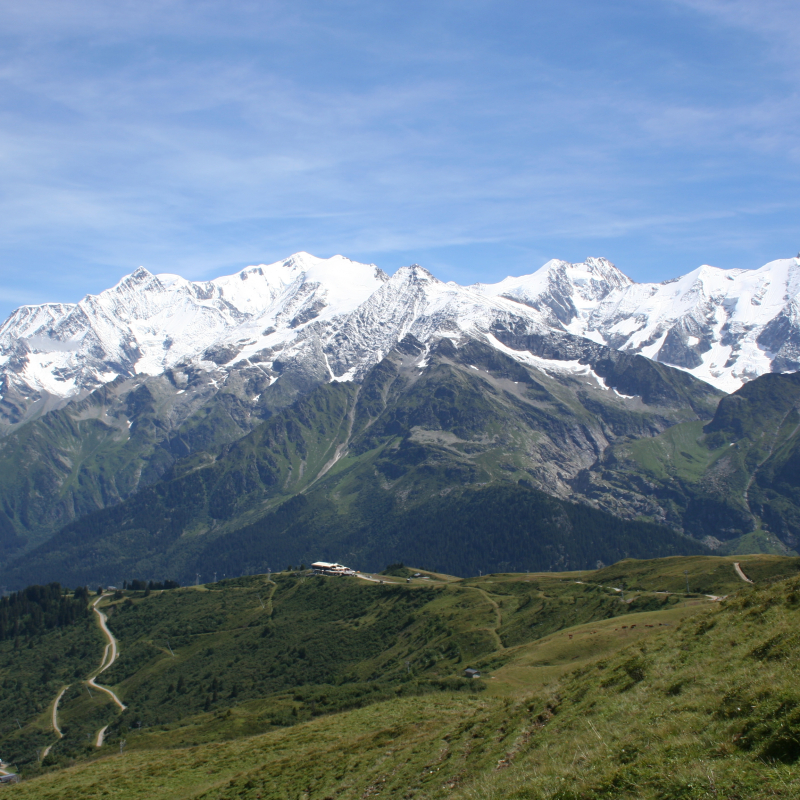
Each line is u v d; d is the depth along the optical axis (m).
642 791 30.34
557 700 50.62
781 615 44.31
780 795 25.83
